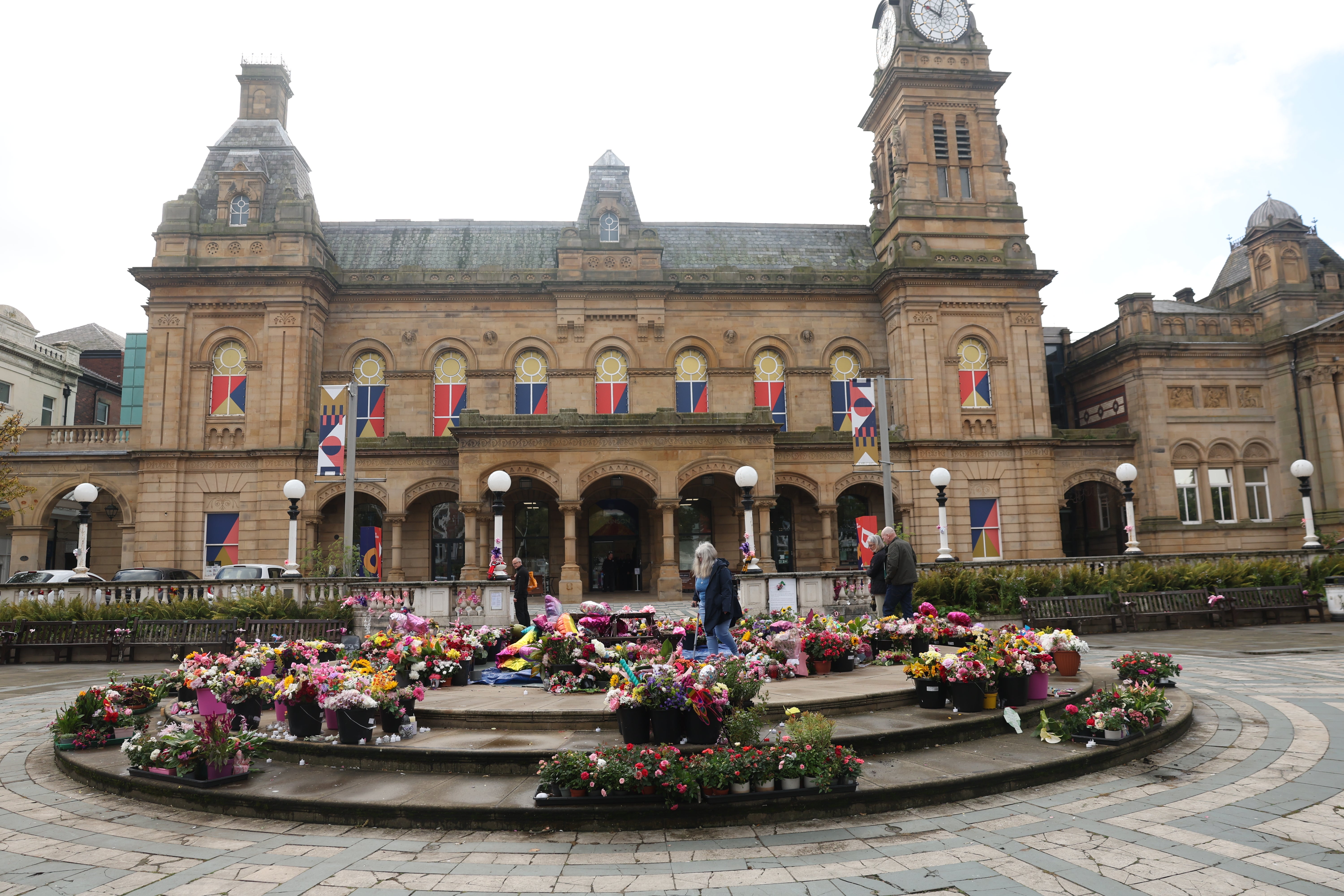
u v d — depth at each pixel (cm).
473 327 3844
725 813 710
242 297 3553
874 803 738
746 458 3281
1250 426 3938
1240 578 2391
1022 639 1077
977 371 3812
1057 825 692
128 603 2097
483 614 2145
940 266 3762
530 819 706
